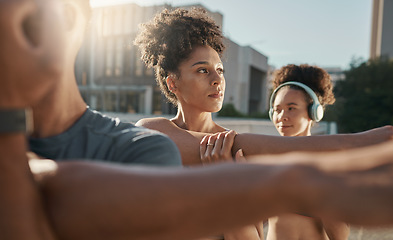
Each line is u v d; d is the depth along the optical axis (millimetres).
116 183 220
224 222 204
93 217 218
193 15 1269
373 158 182
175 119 1349
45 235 226
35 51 204
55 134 402
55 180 239
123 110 25562
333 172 182
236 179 201
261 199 190
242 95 26500
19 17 197
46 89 222
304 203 180
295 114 1779
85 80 26156
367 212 160
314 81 1866
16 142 222
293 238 1505
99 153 408
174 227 208
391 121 27031
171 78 1279
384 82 29984
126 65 25156
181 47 1201
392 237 2691
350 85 31219
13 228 218
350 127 28172
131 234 214
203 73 1209
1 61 195
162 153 418
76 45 347
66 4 311
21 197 223
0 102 207
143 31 1393
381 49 41688
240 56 26234
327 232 1415
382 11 41781
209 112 1302
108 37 23625
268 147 589
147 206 208
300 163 196
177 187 209
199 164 797
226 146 671
